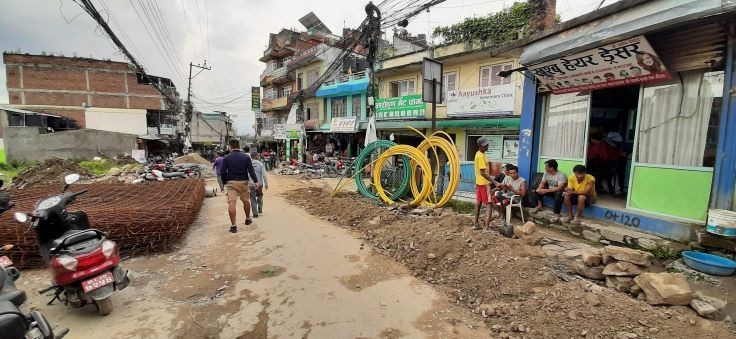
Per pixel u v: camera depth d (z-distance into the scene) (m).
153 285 4.16
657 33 4.65
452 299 3.85
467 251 4.67
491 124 12.09
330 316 3.46
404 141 17.72
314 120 24.44
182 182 9.84
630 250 3.76
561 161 6.46
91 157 23.70
